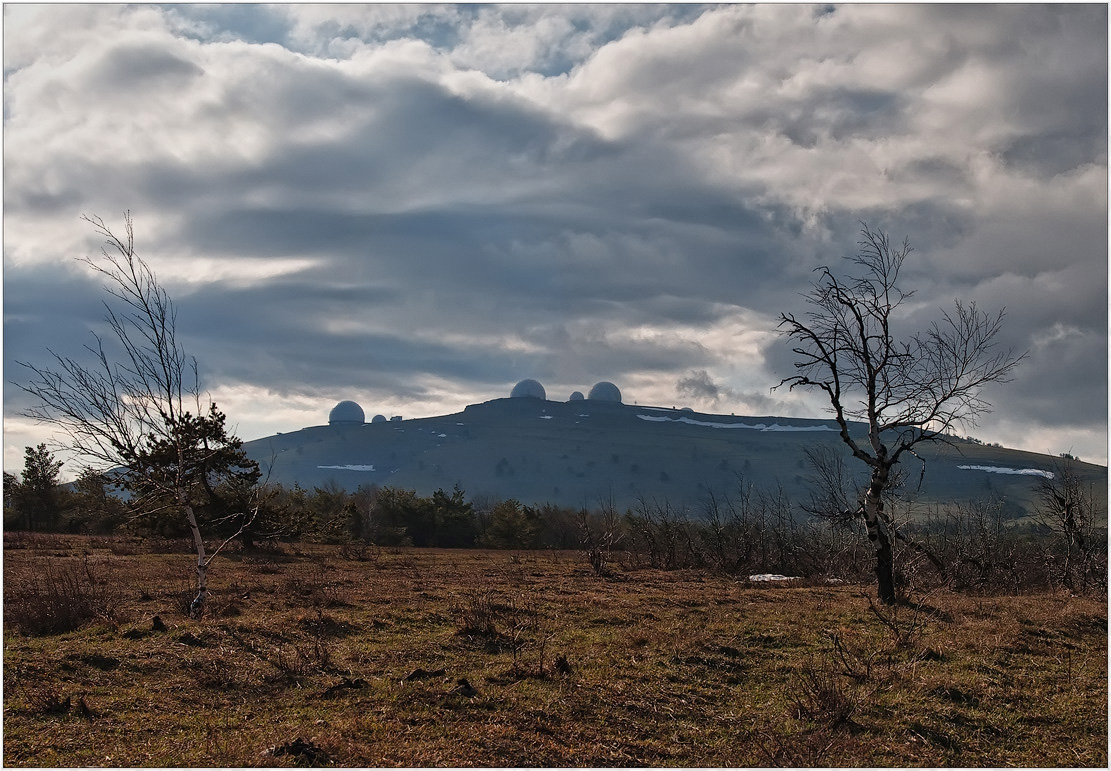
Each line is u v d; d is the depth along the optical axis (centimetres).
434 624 1738
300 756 900
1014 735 1128
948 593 2555
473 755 939
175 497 2023
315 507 6175
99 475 2072
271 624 1617
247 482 3934
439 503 6912
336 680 1228
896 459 2288
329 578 2691
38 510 5244
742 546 3978
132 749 939
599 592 2411
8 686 1129
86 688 1156
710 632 1652
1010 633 1662
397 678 1247
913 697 1254
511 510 6562
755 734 1063
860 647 1530
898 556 3042
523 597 2172
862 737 1085
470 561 4053
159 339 2006
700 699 1215
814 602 2169
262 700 1134
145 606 1953
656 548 4122
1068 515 3044
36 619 1562
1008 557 3397
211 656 1338
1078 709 1233
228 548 3959
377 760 909
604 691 1202
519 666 1303
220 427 3812
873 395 2309
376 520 6494
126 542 4128
